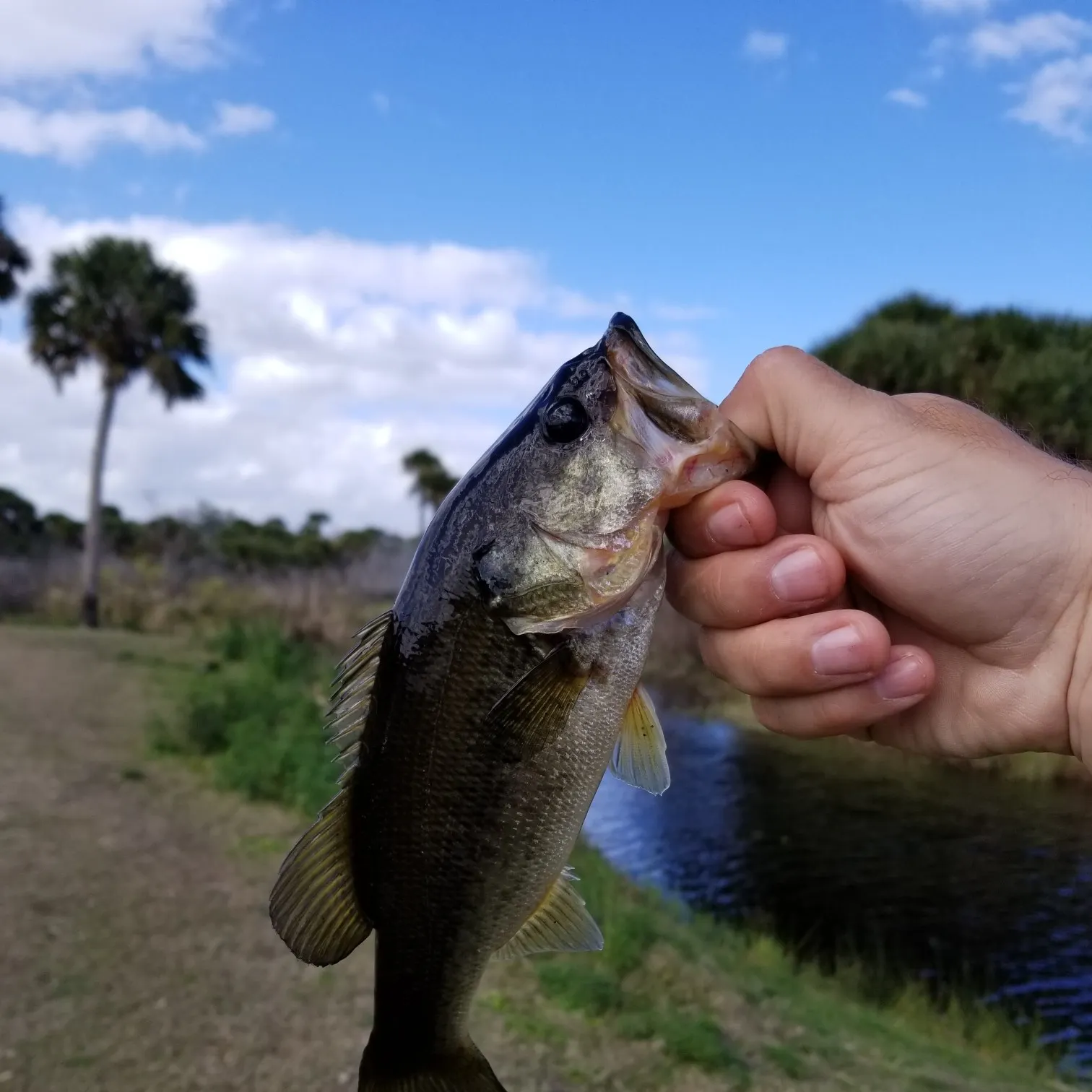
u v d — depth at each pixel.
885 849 1.17
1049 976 0.82
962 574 0.27
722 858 1.14
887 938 0.90
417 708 0.26
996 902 0.99
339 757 0.26
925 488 0.27
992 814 1.31
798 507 0.29
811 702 0.28
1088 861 1.12
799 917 0.95
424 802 0.26
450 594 0.26
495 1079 0.26
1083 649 0.27
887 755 1.67
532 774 0.25
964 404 0.29
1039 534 0.27
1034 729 0.28
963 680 0.29
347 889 0.26
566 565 0.26
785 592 0.26
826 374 0.28
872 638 0.26
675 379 0.26
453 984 0.26
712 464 0.26
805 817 1.31
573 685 0.26
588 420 0.26
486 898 0.26
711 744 1.79
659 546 0.26
